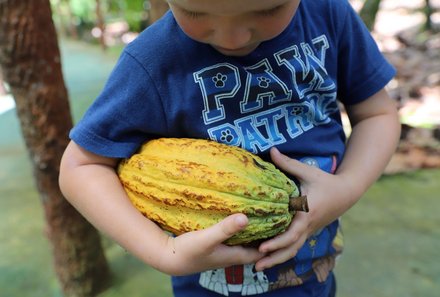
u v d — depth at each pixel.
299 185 1.06
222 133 1.04
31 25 1.69
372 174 1.18
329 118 1.18
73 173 1.05
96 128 1.03
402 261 2.17
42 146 1.83
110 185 1.02
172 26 1.04
